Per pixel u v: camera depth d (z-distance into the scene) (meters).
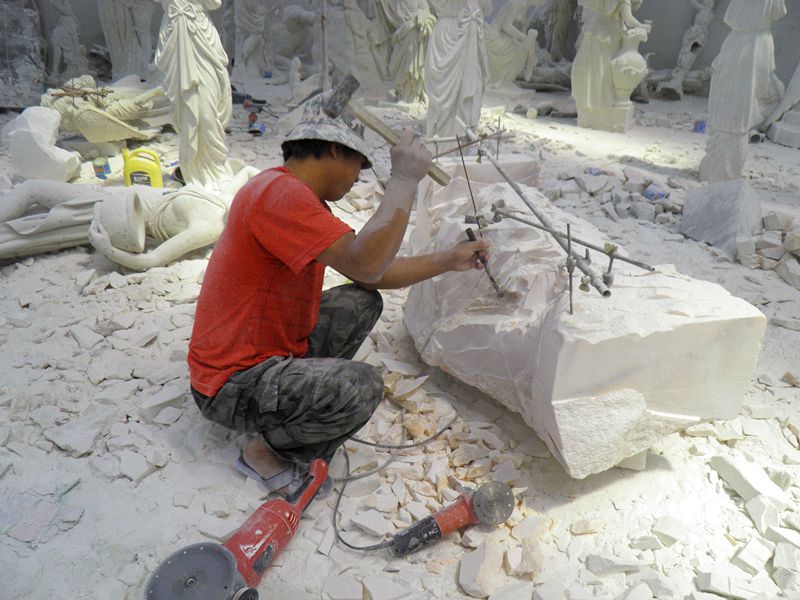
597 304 2.08
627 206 5.28
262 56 9.83
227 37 10.30
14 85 7.32
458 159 3.60
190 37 4.23
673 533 2.04
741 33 5.46
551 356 1.99
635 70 7.71
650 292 2.17
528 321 2.30
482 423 2.55
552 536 2.07
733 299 2.15
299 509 1.99
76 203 3.82
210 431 2.45
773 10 5.27
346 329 2.43
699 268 4.27
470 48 5.69
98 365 2.85
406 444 2.46
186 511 2.10
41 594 1.80
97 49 9.61
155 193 3.96
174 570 1.64
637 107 9.80
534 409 2.19
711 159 5.97
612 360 1.97
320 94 1.96
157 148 6.42
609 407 2.03
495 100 9.31
